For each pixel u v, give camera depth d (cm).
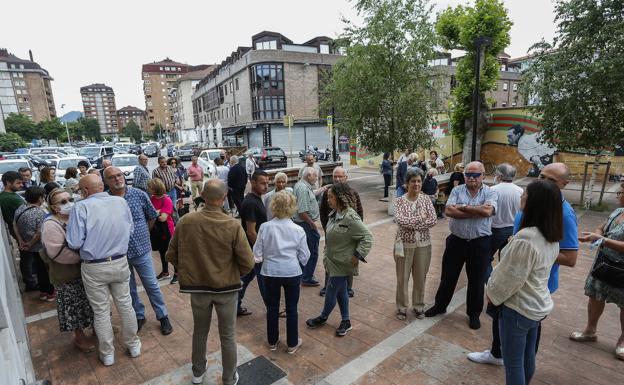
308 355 348
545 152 1459
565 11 913
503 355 248
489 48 1474
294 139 4122
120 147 4284
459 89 1587
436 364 329
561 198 223
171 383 313
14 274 511
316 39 4419
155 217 403
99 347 336
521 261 221
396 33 1099
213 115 5812
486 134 1641
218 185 284
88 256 315
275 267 337
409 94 1112
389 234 776
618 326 388
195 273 285
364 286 511
